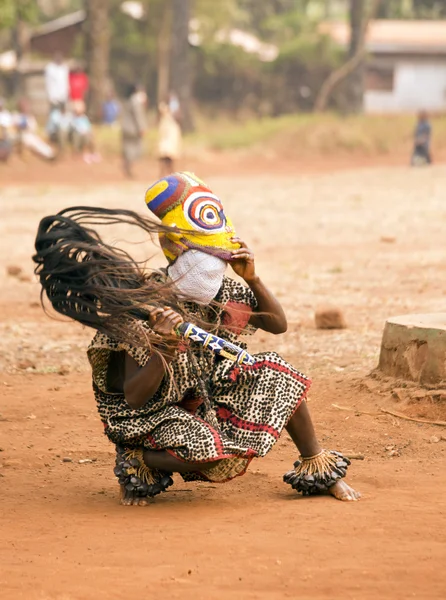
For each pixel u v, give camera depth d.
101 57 107.19
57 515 13.14
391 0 189.88
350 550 11.23
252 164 93.25
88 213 13.09
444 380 17.70
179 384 13.11
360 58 126.88
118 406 13.46
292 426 13.55
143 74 149.88
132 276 12.99
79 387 21.16
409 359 18.38
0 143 84.62
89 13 106.25
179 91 116.75
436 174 79.75
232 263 13.25
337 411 18.20
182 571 10.72
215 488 14.49
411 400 17.78
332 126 103.38
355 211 56.19
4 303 31.42
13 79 146.62
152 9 143.12
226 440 12.76
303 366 21.94
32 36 160.38
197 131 118.81
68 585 10.39
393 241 43.94
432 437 16.50
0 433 17.69
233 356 12.67
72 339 26.08
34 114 132.12
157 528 12.36
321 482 13.55
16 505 13.68
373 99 154.25
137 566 10.95
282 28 169.75
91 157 89.62
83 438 17.44
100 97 108.06
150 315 12.62
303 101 149.50
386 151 101.19
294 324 26.92
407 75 153.38
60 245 12.72
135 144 79.81
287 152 100.00
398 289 32.00
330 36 147.88
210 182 77.12
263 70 150.00
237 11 177.00
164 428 12.97
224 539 11.75
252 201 62.69
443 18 191.88
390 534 11.80
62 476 15.34
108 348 13.07
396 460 15.64
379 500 13.32
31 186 74.12
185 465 12.86
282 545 11.46
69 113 91.56
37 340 25.89
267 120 113.38
